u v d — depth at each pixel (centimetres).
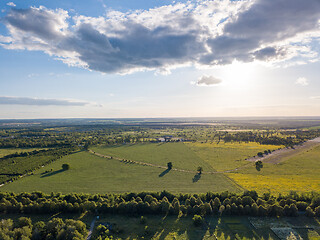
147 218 8456
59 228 6894
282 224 7994
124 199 9831
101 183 12562
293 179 13225
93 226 7862
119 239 7012
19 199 9719
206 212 8731
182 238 7138
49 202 8794
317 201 8938
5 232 6341
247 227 7831
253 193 9731
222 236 7269
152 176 13925
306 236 7275
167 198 9938
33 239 6625
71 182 12688
